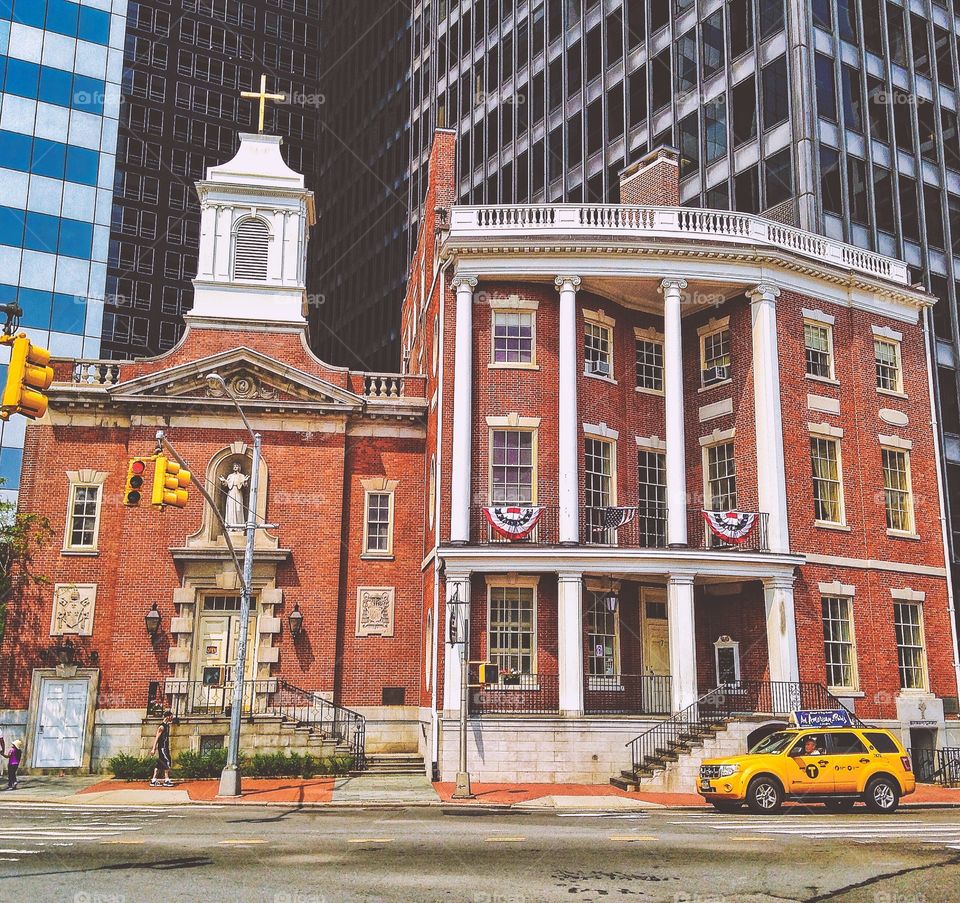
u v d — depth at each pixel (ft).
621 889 37.63
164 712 96.43
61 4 204.44
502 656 94.53
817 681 95.55
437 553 93.04
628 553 92.48
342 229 274.36
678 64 154.20
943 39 151.84
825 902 35.73
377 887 37.83
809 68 131.75
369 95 268.21
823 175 129.39
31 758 99.14
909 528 108.27
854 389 107.76
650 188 117.39
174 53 276.21
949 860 44.37
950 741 100.73
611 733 89.51
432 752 91.71
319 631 104.83
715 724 87.10
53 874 40.88
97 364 110.93
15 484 173.99
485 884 38.50
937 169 145.18
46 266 193.36
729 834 53.78
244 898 35.68
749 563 94.84
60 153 198.70
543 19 192.03
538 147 188.24
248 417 109.19
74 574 104.88
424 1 240.94
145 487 105.70
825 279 107.55
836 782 69.26
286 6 299.38
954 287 142.00
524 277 101.14
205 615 104.94
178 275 263.70
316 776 94.22
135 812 69.51
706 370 107.24
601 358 104.27
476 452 98.17
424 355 122.83
